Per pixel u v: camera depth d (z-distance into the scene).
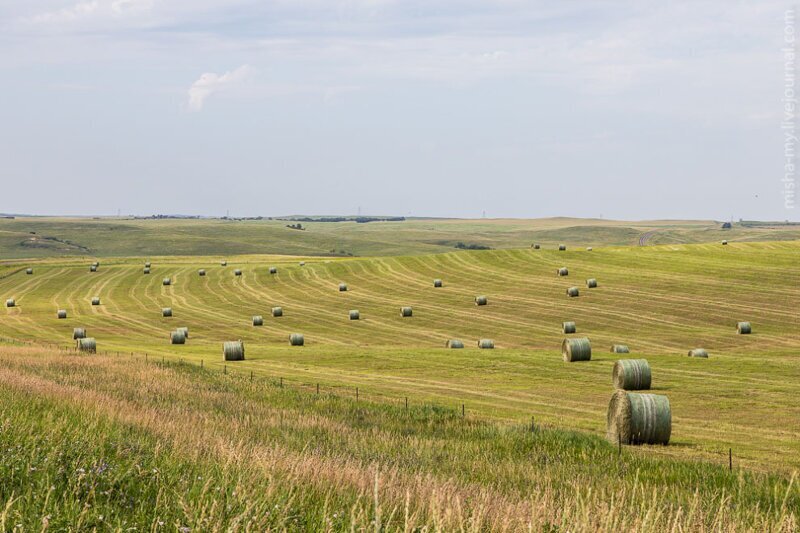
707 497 14.41
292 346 75.62
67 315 109.81
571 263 120.25
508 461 19.94
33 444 10.23
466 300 102.88
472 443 24.11
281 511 7.64
